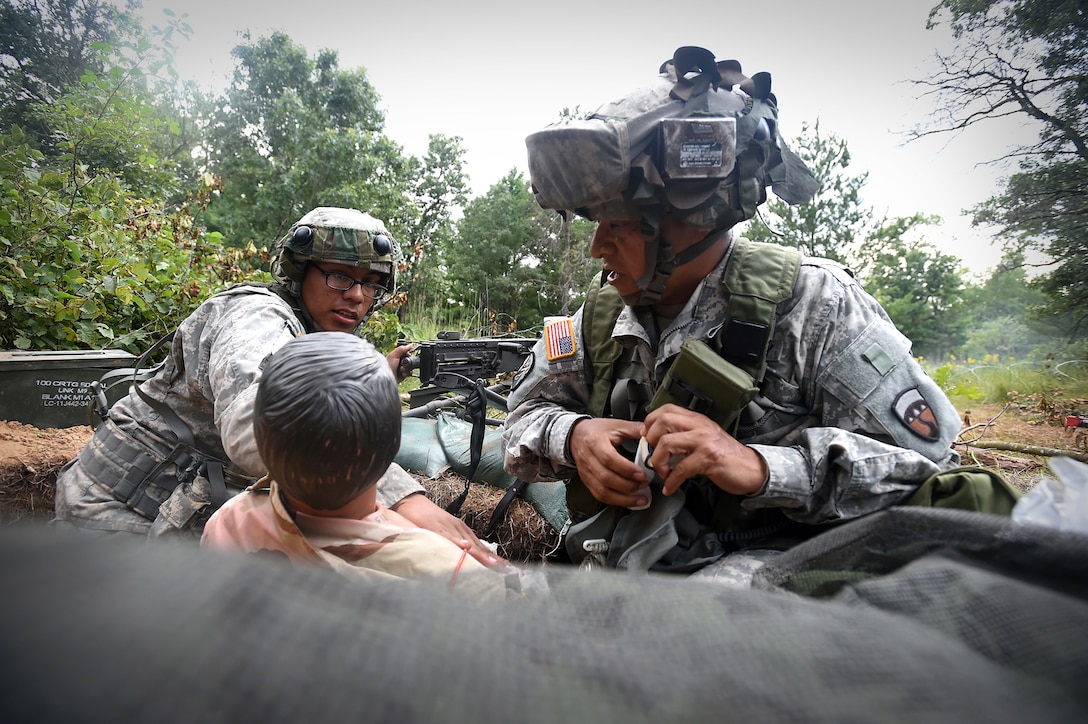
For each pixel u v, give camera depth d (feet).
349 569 2.70
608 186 4.07
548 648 1.06
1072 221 29.09
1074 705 1.05
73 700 0.73
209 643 0.83
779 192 5.02
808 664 1.05
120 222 14.73
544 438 5.26
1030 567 1.60
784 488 4.27
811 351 4.69
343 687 0.84
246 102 69.87
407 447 8.43
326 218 6.43
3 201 12.38
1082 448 12.88
